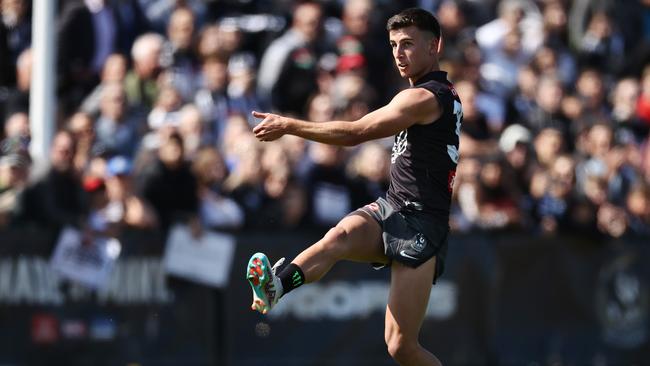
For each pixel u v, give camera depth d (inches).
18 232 1213.1
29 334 1213.1
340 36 1676.9
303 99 1541.6
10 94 1496.1
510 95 1672.0
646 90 1784.0
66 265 1229.7
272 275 778.8
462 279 1379.2
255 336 1298.0
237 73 1529.3
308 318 1320.1
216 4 1679.4
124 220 1254.3
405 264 825.5
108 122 1403.8
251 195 1337.4
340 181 1365.7
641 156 1715.1
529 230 1443.2
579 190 1470.2
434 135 824.3
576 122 1654.8
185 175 1290.6
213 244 1284.4
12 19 1525.6
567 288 1427.2
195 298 1275.8
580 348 1430.9
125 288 1250.6
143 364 1252.5
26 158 1247.5
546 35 1831.9
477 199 1418.6
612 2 1924.2
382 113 800.9
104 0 1560.0
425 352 847.7
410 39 822.5
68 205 1261.1
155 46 1483.8
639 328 1464.1
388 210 832.9
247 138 1379.2
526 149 1503.4
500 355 1390.3
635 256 1466.5
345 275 1334.9
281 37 1616.6
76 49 1523.1
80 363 1231.5
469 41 1728.6
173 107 1441.9
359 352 1336.1
